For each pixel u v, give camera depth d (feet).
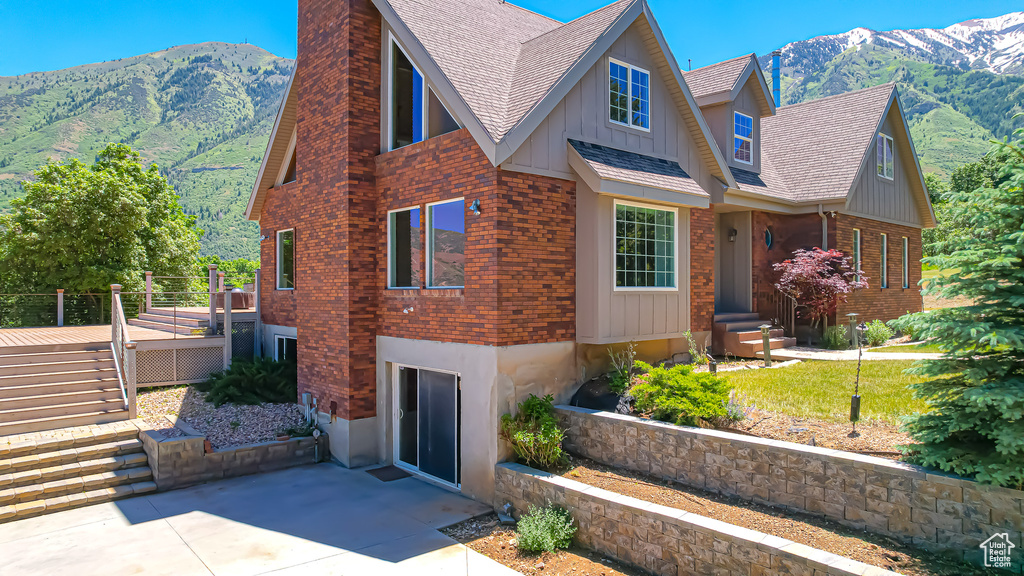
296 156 49.29
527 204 32.91
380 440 40.81
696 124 42.14
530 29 47.93
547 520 26.71
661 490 26.91
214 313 55.93
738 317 50.96
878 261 60.49
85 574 24.45
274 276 56.18
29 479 33.04
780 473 23.91
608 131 36.91
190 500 33.35
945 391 21.45
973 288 20.16
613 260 35.35
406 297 38.29
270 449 39.04
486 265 32.04
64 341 49.83
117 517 30.83
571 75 33.01
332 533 28.58
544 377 33.96
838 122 62.39
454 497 33.68
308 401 44.39
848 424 26.61
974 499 19.04
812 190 54.95
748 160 54.80
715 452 26.12
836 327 50.96
